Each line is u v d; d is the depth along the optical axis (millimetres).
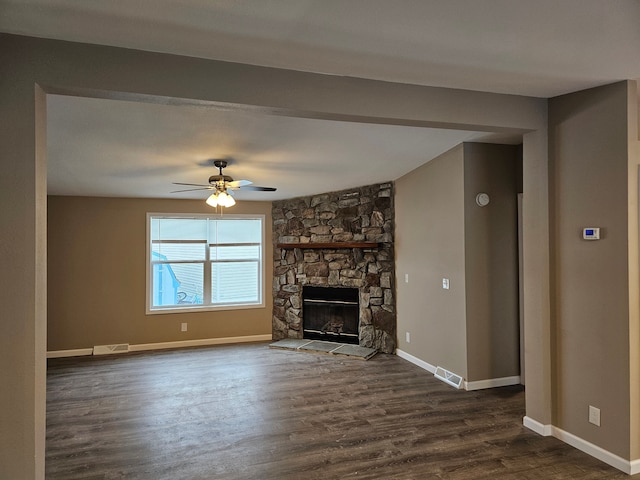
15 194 2041
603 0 1800
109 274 6301
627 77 2709
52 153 4004
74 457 3033
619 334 2779
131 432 3441
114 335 6293
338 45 2211
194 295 6746
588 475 2744
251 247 7012
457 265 4480
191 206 6691
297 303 6809
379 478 2738
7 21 1927
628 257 2727
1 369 2016
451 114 2920
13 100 2049
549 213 3250
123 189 5781
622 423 2770
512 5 1829
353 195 6270
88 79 2172
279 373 5047
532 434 3330
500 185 4484
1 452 2014
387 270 5918
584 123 2977
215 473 2812
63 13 1863
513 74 2656
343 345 6258
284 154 4289
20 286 2041
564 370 3168
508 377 4516
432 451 3082
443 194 4711
